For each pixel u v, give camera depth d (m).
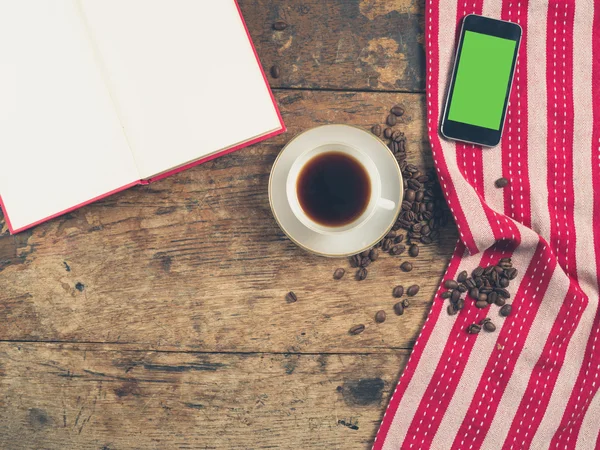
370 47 0.90
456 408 0.90
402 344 0.91
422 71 0.90
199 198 0.90
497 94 0.88
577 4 0.88
